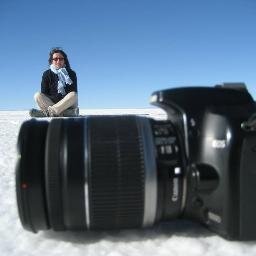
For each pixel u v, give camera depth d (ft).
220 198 0.76
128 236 0.84
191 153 0.77
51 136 0.77
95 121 0.80
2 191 1.23
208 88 0.81
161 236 0.83
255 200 0.75
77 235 0.85
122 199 0.76
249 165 0.74
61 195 0.75
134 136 0.77
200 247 0.77
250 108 0.79
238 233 0.77
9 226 0.91
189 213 0.81
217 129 0.76
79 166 0.75
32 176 0.75
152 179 0.76
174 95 0.80
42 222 0.78
